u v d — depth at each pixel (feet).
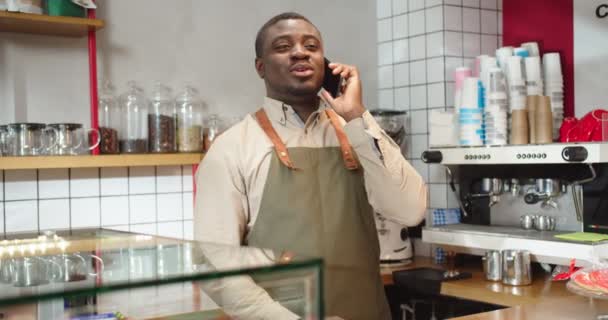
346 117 6.19
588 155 7.74
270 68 6.36
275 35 6.28
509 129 9.44
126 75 9.32
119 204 9.30
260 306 3.60
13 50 8.54
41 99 8.71
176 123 9.21
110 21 9.19
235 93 10.26
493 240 8.81
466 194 9.97
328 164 6.45
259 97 10.50
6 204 8.52
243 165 6.25
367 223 6.53
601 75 9.68
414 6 11.07
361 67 11.59
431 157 9.62
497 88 9.23
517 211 9.44
